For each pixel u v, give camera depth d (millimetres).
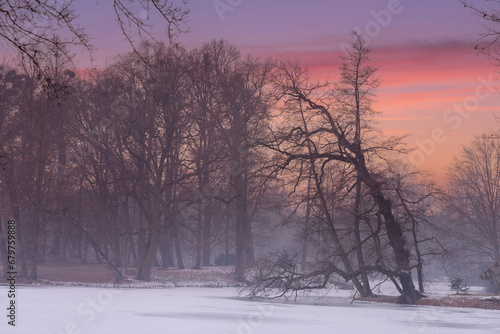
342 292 54781
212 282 65250
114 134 65312
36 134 55031
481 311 35125
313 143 46375
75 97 59844
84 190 69438
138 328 23547
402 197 46719
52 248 81312
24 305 32281
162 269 77438
